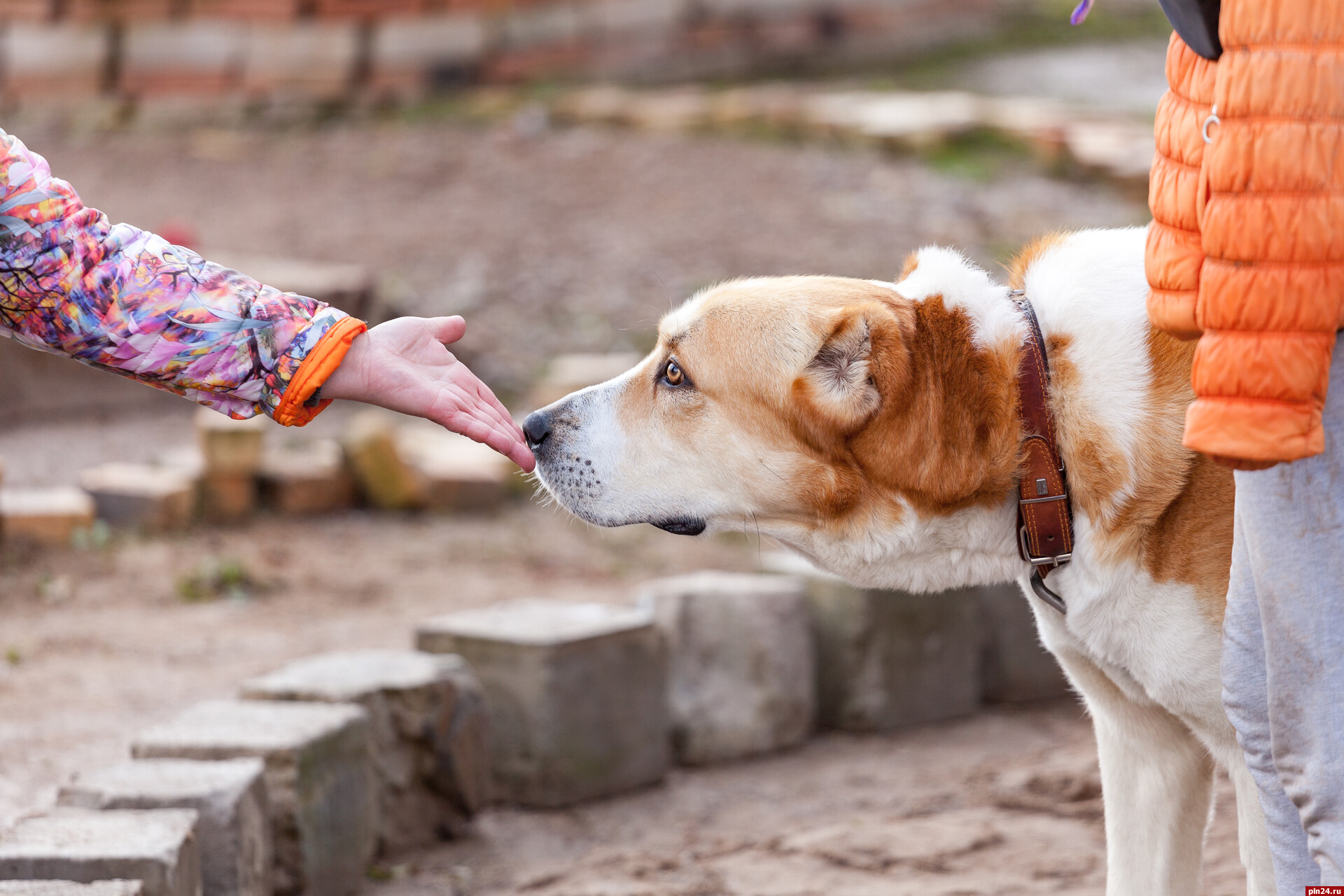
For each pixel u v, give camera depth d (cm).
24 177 219
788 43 1703
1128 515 241
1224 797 404
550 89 1548
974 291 260
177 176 1287
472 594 595
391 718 371
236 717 346
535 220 1098
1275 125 169
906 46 1784
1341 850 186
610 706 414
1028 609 499
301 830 325
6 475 696
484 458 764
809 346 261
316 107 1488
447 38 1525
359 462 718
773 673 455
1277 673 191
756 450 270
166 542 643
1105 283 253
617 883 348
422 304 926
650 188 1173
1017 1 1998
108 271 225
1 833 274
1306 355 171
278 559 634
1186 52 192
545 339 891
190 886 278
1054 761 427
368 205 1161
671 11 1641
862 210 1105
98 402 819
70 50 1510
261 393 233
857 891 338
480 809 391
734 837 381
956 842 364
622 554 672
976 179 1202
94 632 530
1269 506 188
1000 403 251
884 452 258
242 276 236
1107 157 1207
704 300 283
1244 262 172
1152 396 242
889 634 469
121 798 295
